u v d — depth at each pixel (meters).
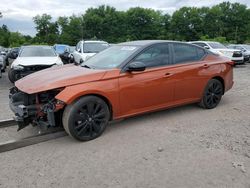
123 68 4.90
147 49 5.27
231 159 3.91
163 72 5.32
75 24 97.56
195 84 5.86
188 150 4.20
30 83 4.66
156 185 3.33
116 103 4.80
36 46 11.77
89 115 4.56
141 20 94.75
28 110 4.48
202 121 5.47
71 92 4.35
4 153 4.20
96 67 5.16
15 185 3.37
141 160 3.92
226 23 92.56
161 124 5.32
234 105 6.66
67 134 4.83
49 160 3.96
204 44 16.83
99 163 3.85
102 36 96.62
